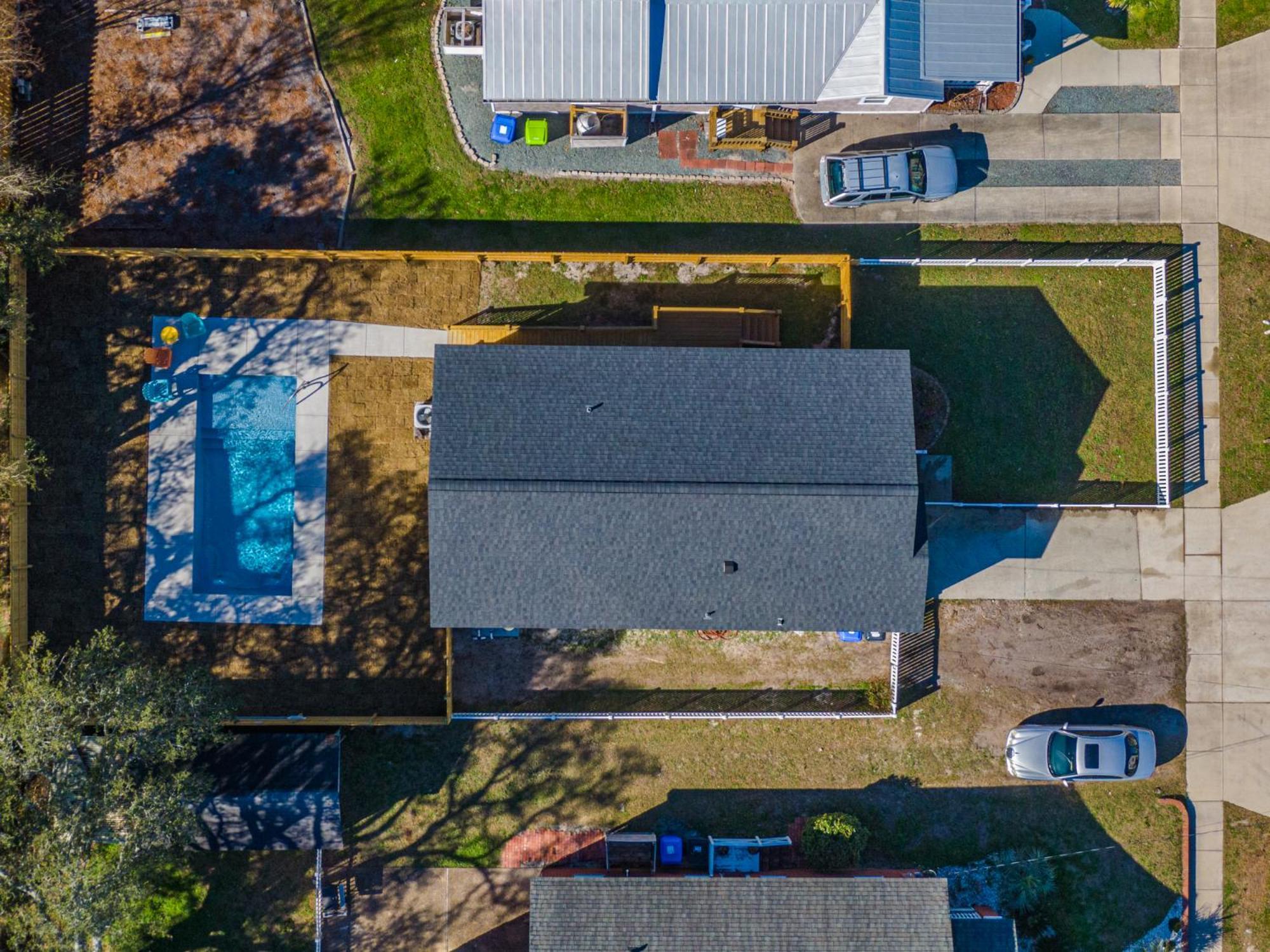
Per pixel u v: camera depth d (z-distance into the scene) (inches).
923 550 1010.1
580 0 1027.9
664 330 1116.5
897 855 1138.7
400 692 1133.7
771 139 1123.3
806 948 1047.6
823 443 1001.5
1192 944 1134.4
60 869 919.0
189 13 1134.4
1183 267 1135.6
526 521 993.5
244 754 1090.1
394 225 1139.9
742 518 994.1
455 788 1135.0
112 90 1134.4
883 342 1143.0
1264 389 1137.4
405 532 1138.0
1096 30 1144.8
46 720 917.2
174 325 1130.7
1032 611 1141.7
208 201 1135.6
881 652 1142.3
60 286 1131.9
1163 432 1139.3
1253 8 1132.5
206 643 1134.4
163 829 967.6
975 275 1140.5
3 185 1018.1
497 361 1022.4
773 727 1141.7
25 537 1120.2
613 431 1002.1
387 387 1138.0
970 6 1061.8
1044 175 1136.8
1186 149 1134.4
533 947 1041.5
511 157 1141.1
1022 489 1140.5
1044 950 1130.7
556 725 1138.7
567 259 1122.0
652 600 1024.2
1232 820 1136.8
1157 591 1141.1
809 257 1108.5
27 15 1131.9
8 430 1111.6
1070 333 1141.7
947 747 1144.2
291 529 1145.4
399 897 1136.8
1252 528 1131.3
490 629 1135.6
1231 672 1138.7
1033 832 1138.0
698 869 1131.3
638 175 1144.8
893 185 1109.1
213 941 1123.9
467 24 1094.4
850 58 1053.2
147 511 1135.0
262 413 1141.7
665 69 1054.4
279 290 1135.0
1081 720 1141.7
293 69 1135.6
